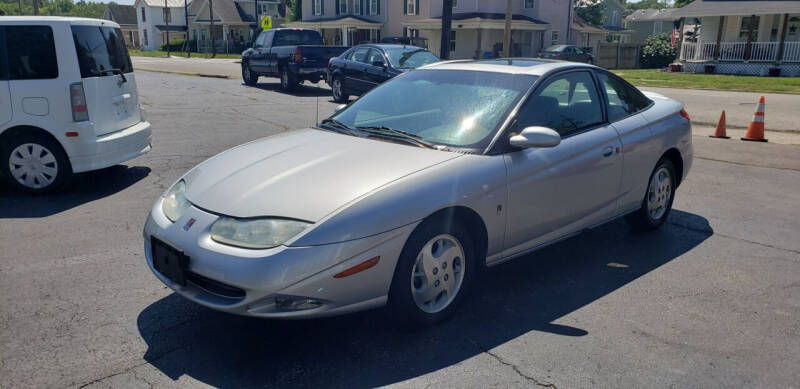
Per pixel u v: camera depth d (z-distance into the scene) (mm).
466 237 3725
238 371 3211
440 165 3660
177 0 71938
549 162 4156
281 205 3299
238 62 38781
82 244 5082
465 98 4375
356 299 3270
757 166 8289
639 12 64312
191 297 3342
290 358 3340
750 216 6047
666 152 5406
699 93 19125
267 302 3123
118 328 3662
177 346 3463
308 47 17422
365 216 3242
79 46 6500
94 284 4285
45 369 3213
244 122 11578
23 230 5426
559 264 4773
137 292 4168
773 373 3227
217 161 4078
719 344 3521
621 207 4980
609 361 3328
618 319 3826
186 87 18922
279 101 15344
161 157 8484
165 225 3574
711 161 8609
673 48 37375
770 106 15328
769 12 28094
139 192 6742
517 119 4086
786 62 28203
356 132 4320
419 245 3439
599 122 4777
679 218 5984
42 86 6305
